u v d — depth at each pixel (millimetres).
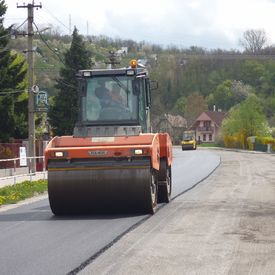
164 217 13469
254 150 85688
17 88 45156
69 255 9273
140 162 13414
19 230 12109
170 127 122875
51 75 73812
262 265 8359
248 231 11344
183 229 11664
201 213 14188
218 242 10188
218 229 11625
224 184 24344
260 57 79312
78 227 12203
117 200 13594
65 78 55312
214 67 145875
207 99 143875
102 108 15180
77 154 13539
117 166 13438
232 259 8773
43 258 9102
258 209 15008
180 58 95688
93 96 15258
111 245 9992
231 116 98188
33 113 32125
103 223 12633
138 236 10859
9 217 14523
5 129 43688
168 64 119500
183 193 19906
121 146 13586
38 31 33375
